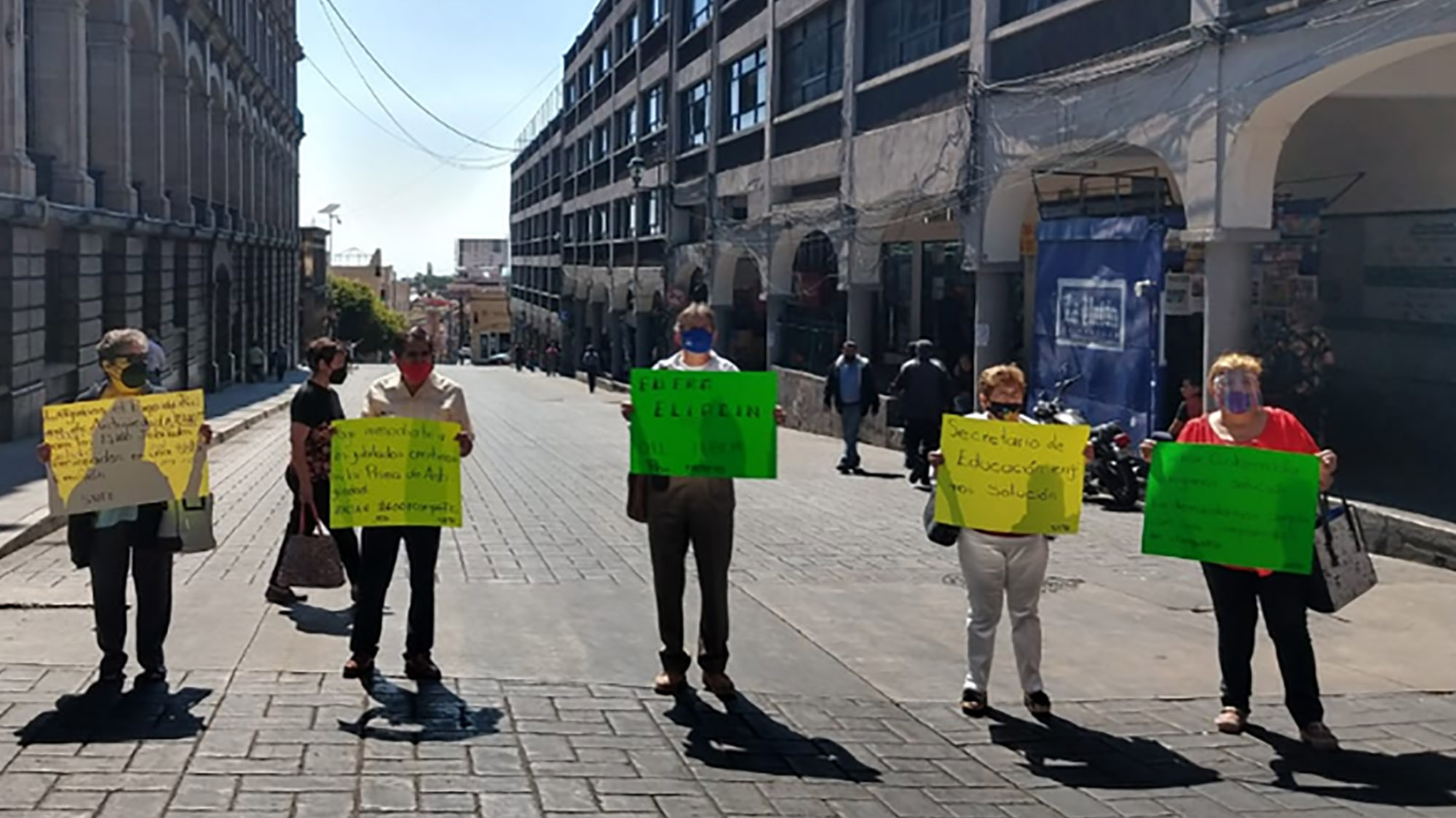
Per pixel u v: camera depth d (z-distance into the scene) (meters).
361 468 7.29
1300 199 16.97
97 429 6.95
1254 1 14.01
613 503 15.91
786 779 6.23
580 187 65.62
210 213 40.50
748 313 40.44
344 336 99.50
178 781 5.79
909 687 8.02
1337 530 7.11
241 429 28.25
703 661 7.56
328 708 6.96
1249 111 14.06
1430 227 16.02
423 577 7.55
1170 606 10.37
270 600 9.45
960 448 7.29
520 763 6.23
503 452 23.44
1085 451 7.19
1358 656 8.87
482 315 130.50
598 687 7.66
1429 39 11.83
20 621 8.75
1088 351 17.09
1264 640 9.29
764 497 17.02
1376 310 16.92
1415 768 6.62
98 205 29.22
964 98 21.33
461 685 7.54
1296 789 6.30
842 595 10.65
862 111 26.58
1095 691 8.00
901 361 31.28
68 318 25.70
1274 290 16.48
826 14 29.06
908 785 6.23
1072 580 11.34
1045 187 21.22
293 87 64.56
